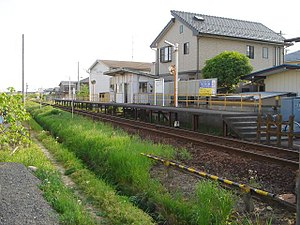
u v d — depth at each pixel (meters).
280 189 6.06
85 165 8.94
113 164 7.69
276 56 31.44
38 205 5.20
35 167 8.07
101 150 8.98
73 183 7.54
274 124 10.73
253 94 18.16
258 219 4.57
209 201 4.59
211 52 28.19
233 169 7.54
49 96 75.69
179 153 9.02
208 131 14.12
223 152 9.39
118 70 31.95
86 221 4.93
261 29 32.78
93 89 49.34
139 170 6.85
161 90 23.61
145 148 8.85
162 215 5.20
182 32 29.47
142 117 20.44
